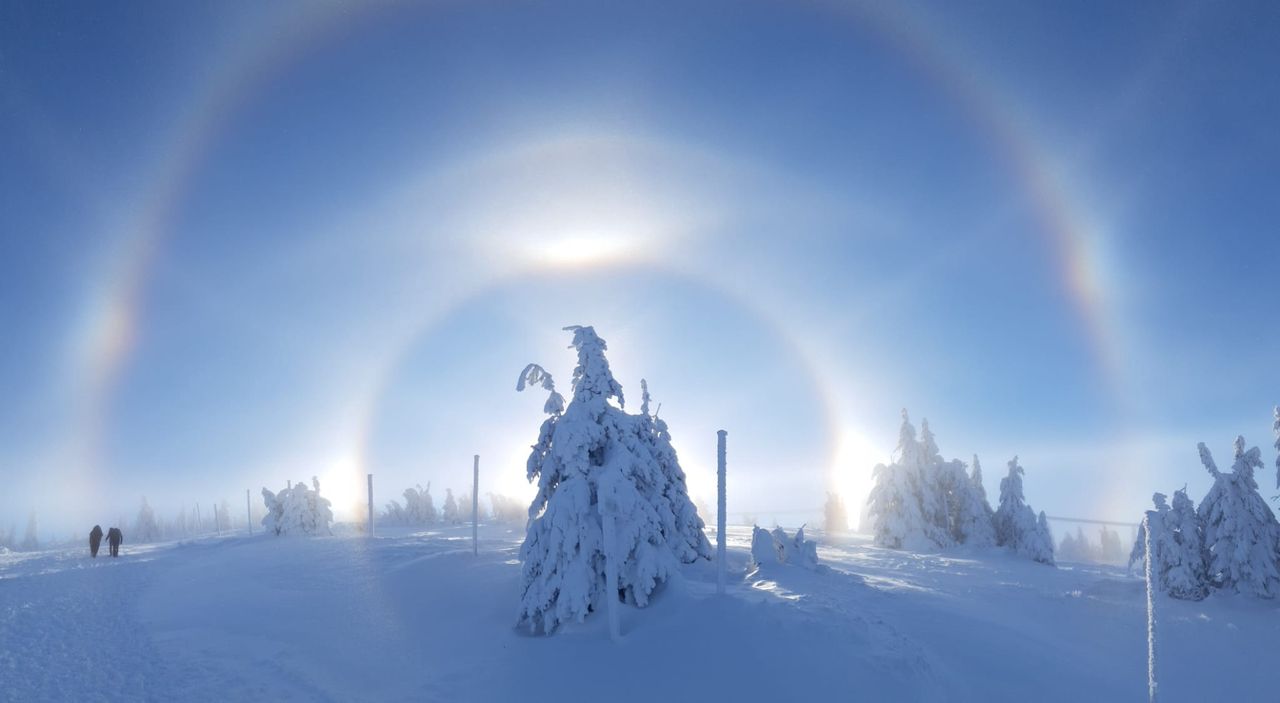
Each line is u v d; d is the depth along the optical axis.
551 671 14.48
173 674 14.49
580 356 18.86
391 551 31.05
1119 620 23.27
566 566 16.89
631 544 17.05
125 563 33.28
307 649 16.70
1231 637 21.50
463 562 24.92
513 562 24.33
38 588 25.06
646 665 14.15
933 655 16.17
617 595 16.70
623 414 18.86
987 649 17.52
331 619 19.42
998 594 26.27
